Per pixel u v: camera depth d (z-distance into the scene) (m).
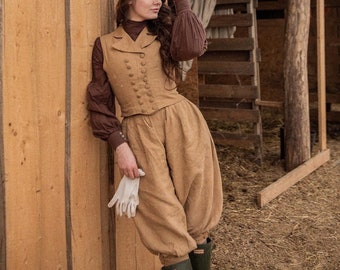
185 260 2.58
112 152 2.87
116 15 2.60
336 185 5.54
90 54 2.61
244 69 6.43
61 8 2.45
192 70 6.68
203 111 6.79
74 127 2.56
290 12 5.86
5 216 2.24
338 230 4.50
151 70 2.53
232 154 6.63
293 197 5.22
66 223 2.59
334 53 8.48
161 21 2.56
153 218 2.54
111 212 2.91
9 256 2.28
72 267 2.62
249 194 5.33
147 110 2.53
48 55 2.40
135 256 3.09
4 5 2.15
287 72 5.91
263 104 6.31
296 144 5.93
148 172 2.52
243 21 6.38
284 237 4.36
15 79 2.23
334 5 7.90
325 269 3.86
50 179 2.47
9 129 2.23
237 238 4.33
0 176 2.21
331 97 7.88
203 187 2.66
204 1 5.74
